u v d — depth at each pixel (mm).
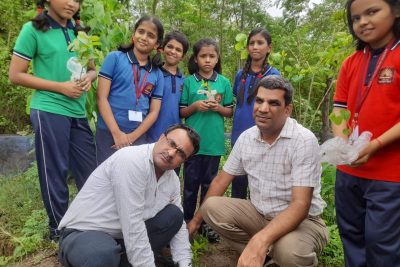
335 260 3092
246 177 3424
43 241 3178
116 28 3871
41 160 2893
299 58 4703
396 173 2133
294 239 2461
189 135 2334
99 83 3109
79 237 2393
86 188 2482
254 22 6230
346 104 2434
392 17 2074
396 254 2162
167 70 3441
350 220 2406
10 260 3070
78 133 3100
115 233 2484
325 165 3502
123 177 2299
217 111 3410
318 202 2723
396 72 2086
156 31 3131
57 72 2865
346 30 4461
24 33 2766
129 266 2611
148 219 2564
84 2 3547
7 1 6207
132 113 3121
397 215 2139
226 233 2793
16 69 2766
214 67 3602
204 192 3510
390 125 2135
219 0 5926
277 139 2578
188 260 2658
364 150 2086
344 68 2443
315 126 5789
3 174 5086
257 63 3463
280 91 2453
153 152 2373
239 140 2822
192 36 5617
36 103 2865
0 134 5738
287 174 2607
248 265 2330
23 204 3947
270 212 2693
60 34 2889
